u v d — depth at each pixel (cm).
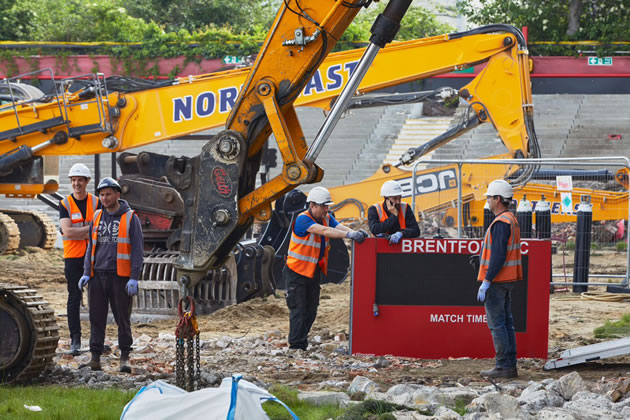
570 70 5609
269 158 2922
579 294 2731
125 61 5688
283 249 2736
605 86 5606
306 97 2538
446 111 6191
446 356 1634
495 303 1414
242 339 1831
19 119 2647
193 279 1275
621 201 3059
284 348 1734
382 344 1642
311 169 1239
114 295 1455
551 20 6419
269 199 1248
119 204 1477
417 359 1623
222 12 7969
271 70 1256
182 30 5731
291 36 1246
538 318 1617
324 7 1244
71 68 5722
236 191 1246
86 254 1462
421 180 2984
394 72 2533
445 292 1638
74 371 1416
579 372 1469
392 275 1642
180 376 1108
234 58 5616
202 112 2595
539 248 1617
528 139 2566
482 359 1623
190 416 770
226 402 766
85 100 2645
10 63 5728
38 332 1298
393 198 1667
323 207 1666
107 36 6881
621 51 5588
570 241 3941
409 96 2633
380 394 1156
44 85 5738
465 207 2933
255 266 2500
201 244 1256
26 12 7300
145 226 2314
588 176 3073
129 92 2619
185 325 1114
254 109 1258
